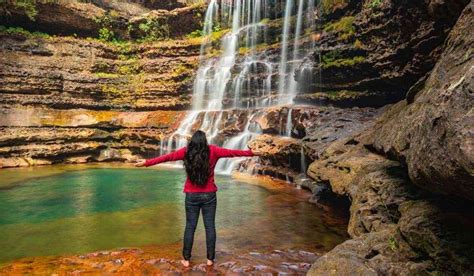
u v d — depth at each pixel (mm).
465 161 2264
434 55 8562
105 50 20828
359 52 11289
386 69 10297
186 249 4637
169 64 20781
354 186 5891
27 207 8047
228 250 5246
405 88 10219
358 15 11297
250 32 19031
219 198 8695
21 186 10648
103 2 22328
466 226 3074
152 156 17141
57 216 7285
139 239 5820
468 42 3229
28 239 5836
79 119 17469
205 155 4551
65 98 18078
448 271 2990
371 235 4016
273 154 11516
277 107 13297
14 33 18156
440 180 2676
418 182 3066
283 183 10648
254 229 6270
